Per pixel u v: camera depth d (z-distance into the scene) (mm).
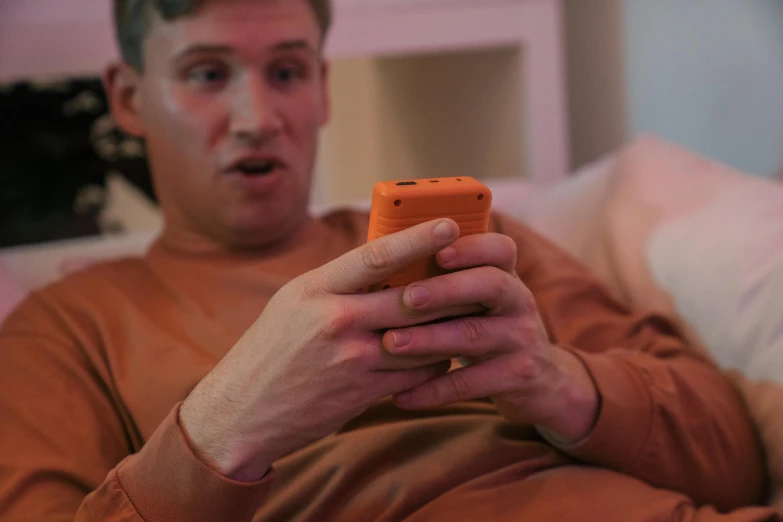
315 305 487
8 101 1279
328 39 1315
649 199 1017
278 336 500
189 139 785
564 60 1788
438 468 657
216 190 795
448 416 703
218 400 524
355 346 488
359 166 1531
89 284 815
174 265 827
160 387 705
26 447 658
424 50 1359
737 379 802
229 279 786
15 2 1184
